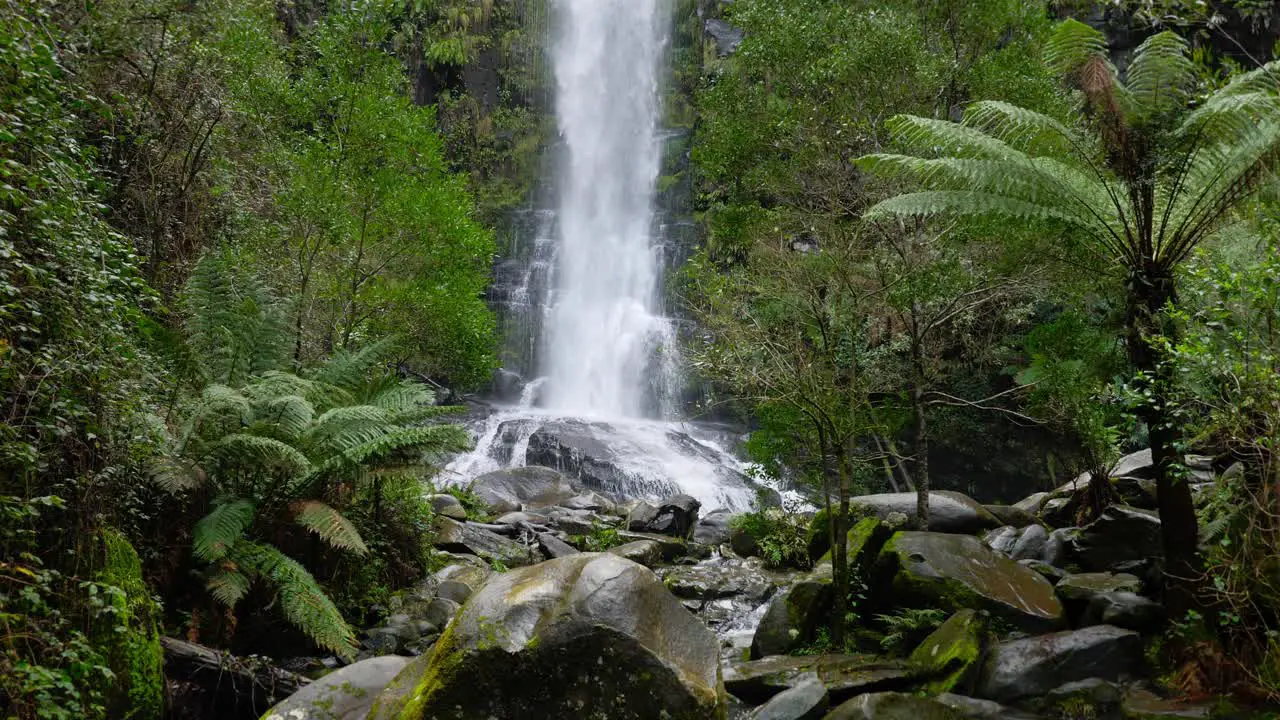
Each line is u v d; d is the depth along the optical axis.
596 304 23.80
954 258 7.68
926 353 9.59
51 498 3.51
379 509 7.63
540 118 27.75
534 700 3.24
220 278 6.91
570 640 3.27
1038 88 9.30
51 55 4.50
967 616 5.59
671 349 20.45
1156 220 5.21
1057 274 7.01
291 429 6.16
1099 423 7.77
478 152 26.83
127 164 7.68
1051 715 4.86
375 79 9.89
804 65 10.43
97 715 3.81
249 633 5.94
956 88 10.19
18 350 3.68
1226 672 4.56
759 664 5.91
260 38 9.39
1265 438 4.17
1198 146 4.97
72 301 3.97
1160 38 5.05
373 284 10.60
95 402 4.20
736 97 11.51
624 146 27.02
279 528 6.29
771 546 10.07
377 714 3.45
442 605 7.09
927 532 6.52
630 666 3.26
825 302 7.70
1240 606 4.52
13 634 3.37
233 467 6.07
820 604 6.43
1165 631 5.05
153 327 5.90
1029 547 7.11
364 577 7.01
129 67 7.83
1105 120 4.99
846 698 5.25
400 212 10.02
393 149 9.92
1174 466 4.75
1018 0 10.21
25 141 3.92
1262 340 4.32
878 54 9.65
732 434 18.70
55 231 3.97
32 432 3.94
